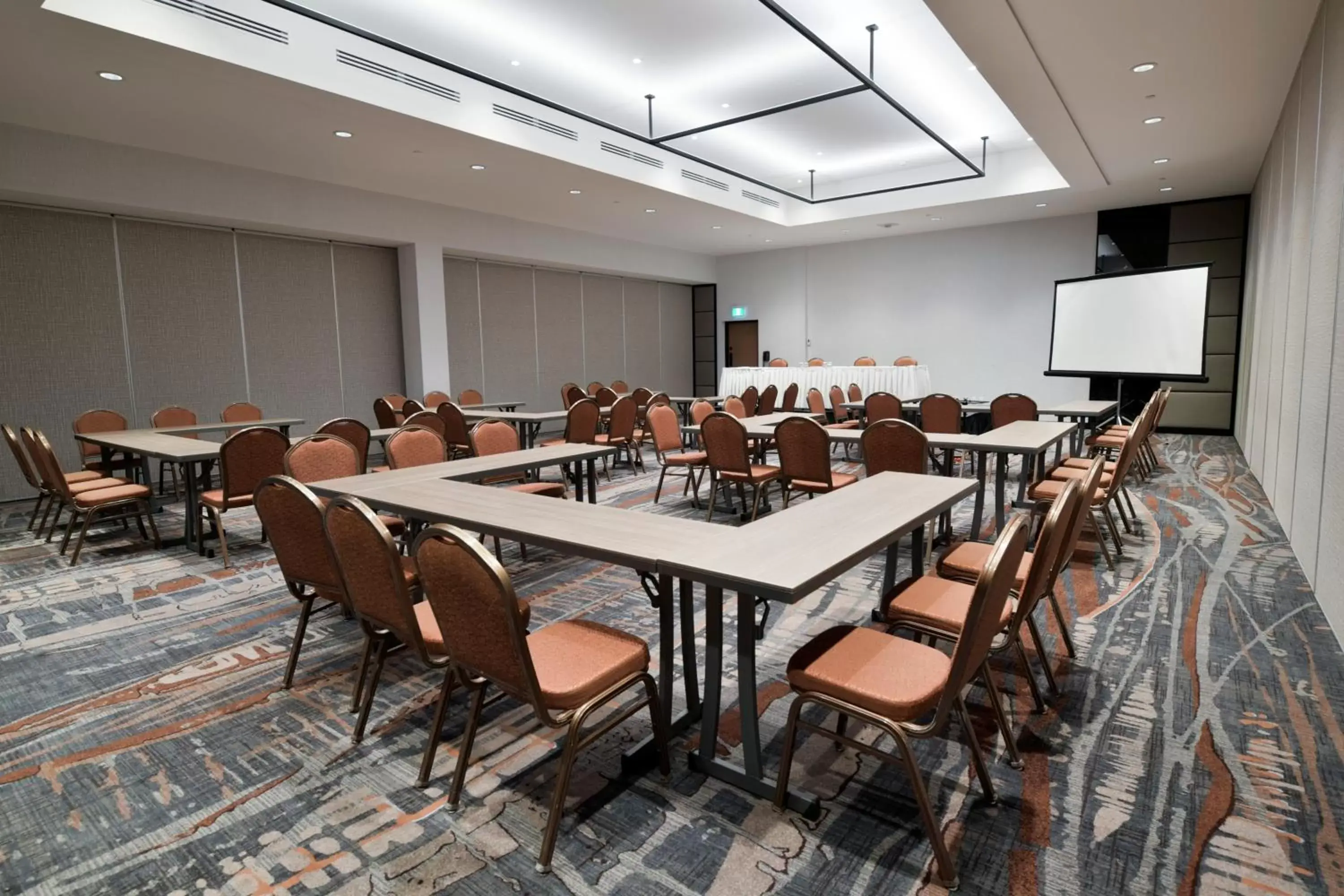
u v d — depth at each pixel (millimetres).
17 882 1660
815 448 4289
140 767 2123
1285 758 2051
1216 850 1675
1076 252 10766
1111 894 1544
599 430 8820
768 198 10867
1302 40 4637
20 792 2010
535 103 6250
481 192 8695
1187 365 7340
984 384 11781
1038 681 2545
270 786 2012
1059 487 4102
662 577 2029
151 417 7234
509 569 4074
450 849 1733
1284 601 3305
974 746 1826
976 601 1447
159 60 4641
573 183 8266
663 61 6414
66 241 6605
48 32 4211
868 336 12883
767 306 13992
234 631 3191
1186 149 7199
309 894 1600
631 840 1750
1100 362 8273
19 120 5750
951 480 2857
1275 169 6352
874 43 6176
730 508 5504
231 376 7844
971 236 11672
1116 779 1964
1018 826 1774
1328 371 3258
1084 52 4859
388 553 1822
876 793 1918
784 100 7438
